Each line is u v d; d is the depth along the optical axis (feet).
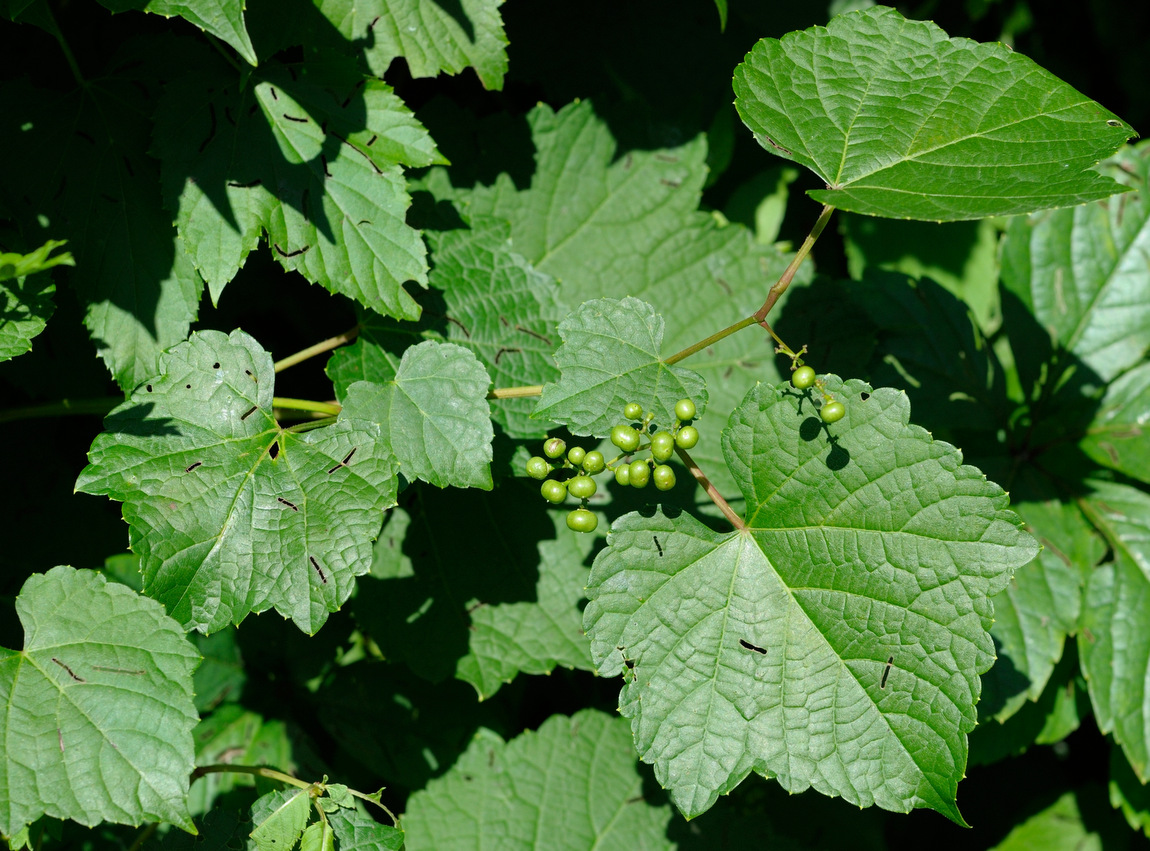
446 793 2.63
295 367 2.63
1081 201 2.20
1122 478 2.73
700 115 2.73
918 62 2.29
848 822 2.86
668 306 2.68
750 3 2.80
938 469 2.25
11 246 2.30
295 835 2.26
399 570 2.52
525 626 2.53
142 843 2.28
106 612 2.19
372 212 2.30
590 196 2.68
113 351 2.32
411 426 2.28
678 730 2.27
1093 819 2.99
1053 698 2.70
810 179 2.97
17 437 2.49
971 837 3.10
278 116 2.30
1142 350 2.72
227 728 2.60
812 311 2.68
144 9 2.15
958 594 2.24
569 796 2.64
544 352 2.41
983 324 2.96
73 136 2.33
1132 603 2.62
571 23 2.67
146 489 2.21
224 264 2.28
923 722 2.25
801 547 2.28
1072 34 3.38
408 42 2.37
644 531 2.27
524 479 2.55
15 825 2.12
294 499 2.23
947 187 2.24
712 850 2.64
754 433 2.28
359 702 2.64
